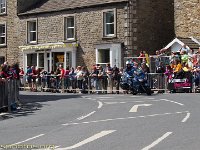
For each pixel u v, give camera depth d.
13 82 20.50
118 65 35.28
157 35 37.19
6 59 43.38
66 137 11.72
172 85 28.03
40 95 28.91
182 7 35.03
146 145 10.23
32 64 41.16
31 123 15.02
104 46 36.16
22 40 41.94
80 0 38.53
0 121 15.96
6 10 43.34
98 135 11.83
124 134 11.89
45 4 41.12
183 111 16.77
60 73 34.38
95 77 31.58
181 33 35.12
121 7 35.47
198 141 10.56
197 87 27.47
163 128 12.70
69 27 38.72
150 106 19.08
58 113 17.72
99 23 36.56
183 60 28.47
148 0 36.56
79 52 37.75
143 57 29.98
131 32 35.09
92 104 20.92
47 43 39.94
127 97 24.89
